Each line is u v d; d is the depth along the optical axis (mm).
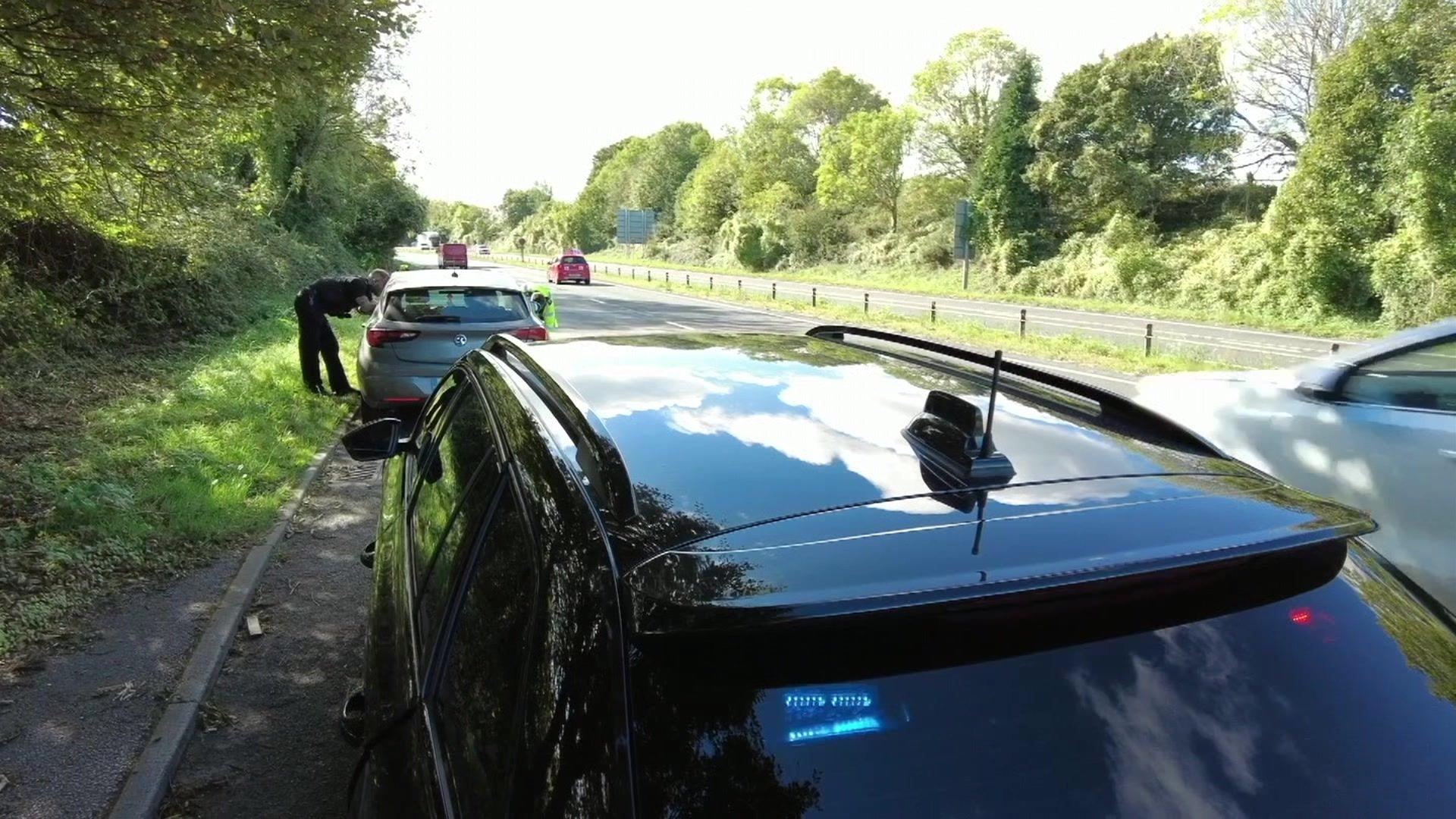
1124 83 41062
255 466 7203
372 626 2701
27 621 4426
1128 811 1295
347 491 7277
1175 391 5504
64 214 10164
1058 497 1660
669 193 95812
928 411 1981
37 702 3820
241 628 4715
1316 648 1522
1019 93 44000
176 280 14062
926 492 1667
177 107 7176
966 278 40500
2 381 8953
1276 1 36906
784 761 1289
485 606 1804
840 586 1333
